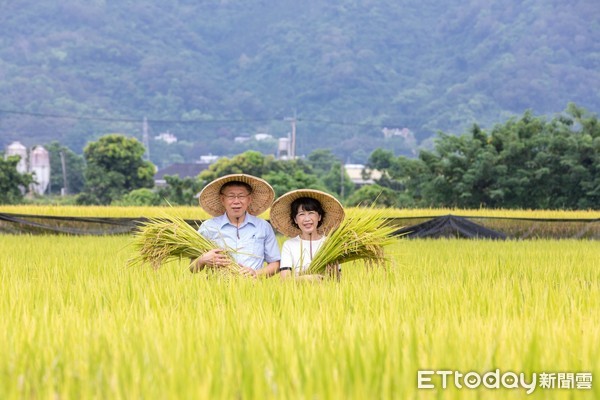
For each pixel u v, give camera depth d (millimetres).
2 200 72375
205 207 9273
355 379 4090
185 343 5105
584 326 5816
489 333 5434
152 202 75125
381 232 8859
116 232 24281
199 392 3855
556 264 12195
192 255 9125
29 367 4742
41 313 6406
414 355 4762
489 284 8578
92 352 4984
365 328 5723
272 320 5957
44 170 124750
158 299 7098
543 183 56688
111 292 7645
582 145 55219
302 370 4344
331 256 8805
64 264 11531
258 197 9320
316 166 116688
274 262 9250
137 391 4082
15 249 16578
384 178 85125
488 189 57625
